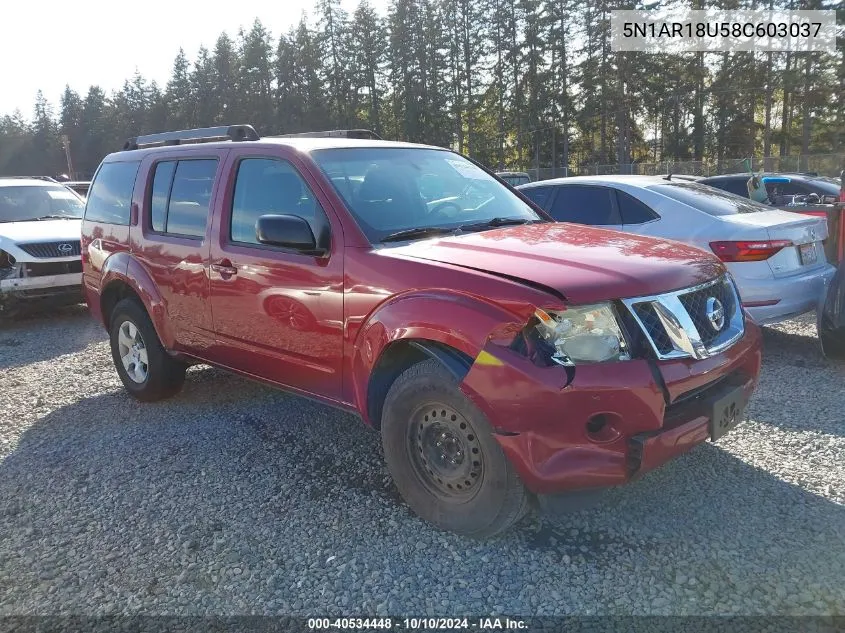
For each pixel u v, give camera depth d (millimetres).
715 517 3404
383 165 4293
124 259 5316
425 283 3232
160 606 2922
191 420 5117
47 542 3477
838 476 3779
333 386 3795
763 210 6645
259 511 3686
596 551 3164
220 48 80125
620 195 6973
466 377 2977
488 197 4574
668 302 3068
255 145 4355
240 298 4250
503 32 63438
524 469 2887
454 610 2809
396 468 3477
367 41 72438
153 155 5219
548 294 2887
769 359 6234
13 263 8953
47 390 6129
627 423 2879
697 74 55062
